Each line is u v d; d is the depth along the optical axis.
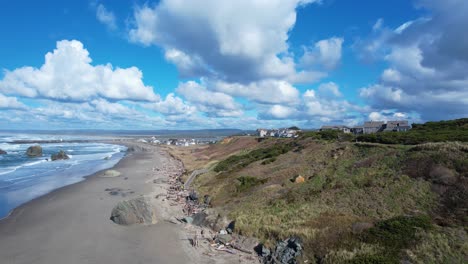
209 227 22.83
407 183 21.09
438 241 14.78
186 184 41.12
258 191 28.08
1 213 26.81
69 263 16.80
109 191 36.59
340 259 15.09
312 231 17.88
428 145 25.27
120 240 20.20
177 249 18.83
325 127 115.12
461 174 19.78
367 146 31.91
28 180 43.84
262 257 17.45
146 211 24.08
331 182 25.53
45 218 25.09
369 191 21.70
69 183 41.91
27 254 17.95
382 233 16.09
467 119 43.81
